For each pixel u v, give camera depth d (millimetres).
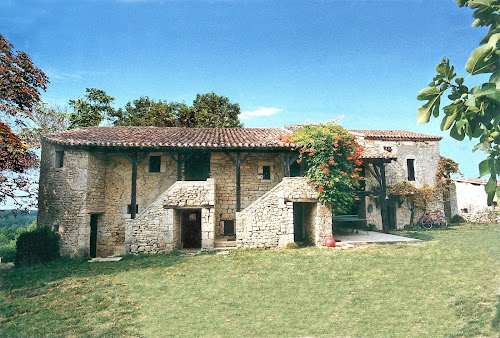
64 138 11758
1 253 12328
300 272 7875
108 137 12336
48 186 12125
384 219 14531
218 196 13461
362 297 5891
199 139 12734
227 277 7730
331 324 4777
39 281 8172
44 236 11023
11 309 6188
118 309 5957
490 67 1736
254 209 11445
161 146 11648
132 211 12070
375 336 4227
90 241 12523
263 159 13891
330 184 11164
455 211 18156
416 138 18000
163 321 5254
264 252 10539
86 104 23031
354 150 11977
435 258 8391
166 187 13266
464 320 4445
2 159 10000
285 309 5531
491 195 1880
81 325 5289
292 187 11641
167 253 11039
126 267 9312
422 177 17938
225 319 5215
